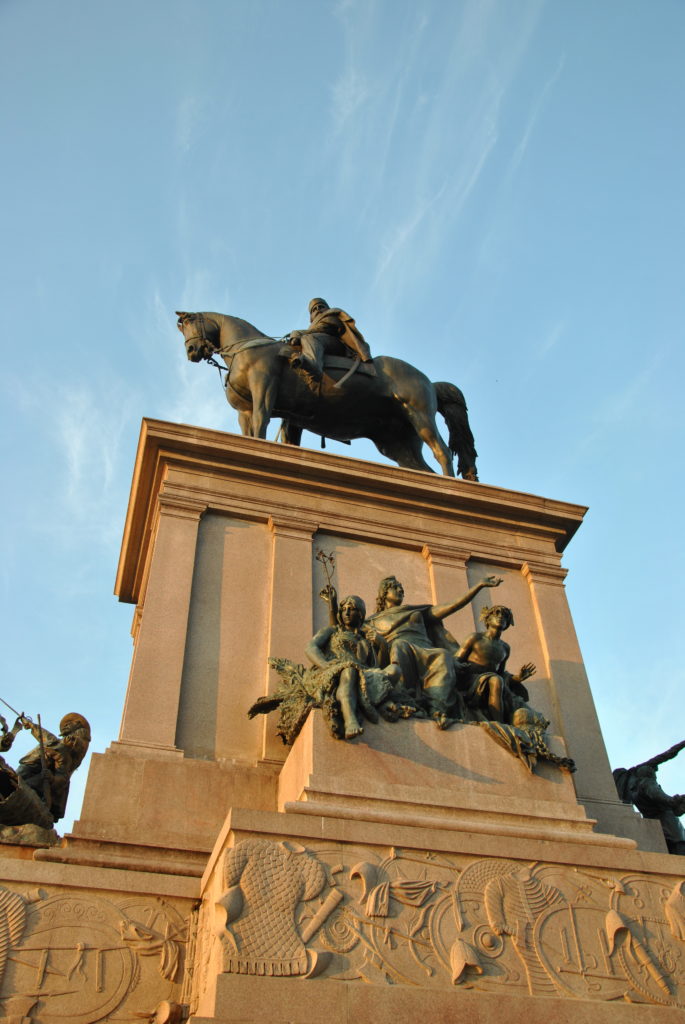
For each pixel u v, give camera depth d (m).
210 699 10.74
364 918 7.62
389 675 9.57
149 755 9.90
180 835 9.34
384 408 15.42
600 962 7.96
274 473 13.03
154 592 11.34
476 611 12.74
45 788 10.43
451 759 9.17
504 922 7.93
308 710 9.34
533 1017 7.39
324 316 15.48
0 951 7.95
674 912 8.43
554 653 12.53
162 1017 7.67
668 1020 7.71
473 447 16.22
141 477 13.04
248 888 7.55
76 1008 7.82
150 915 8.44
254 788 9.91
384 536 13.02
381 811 8.46
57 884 8.44
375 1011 7.07
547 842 8.60
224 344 14.86
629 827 10.86
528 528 13.93
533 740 9.54
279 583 11.91
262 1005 6.88
